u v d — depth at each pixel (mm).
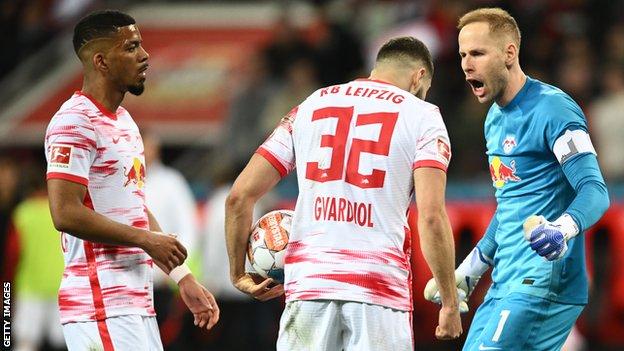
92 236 19906
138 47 20938
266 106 49125
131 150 20922
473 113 45375
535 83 21734
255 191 20734
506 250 21859
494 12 21656
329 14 55312
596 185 20281
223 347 41500
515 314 21344
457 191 41000
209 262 40031
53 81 63406
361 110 20266
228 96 58188
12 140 59531
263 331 41312
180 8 68375
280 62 52750
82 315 20406
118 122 20875
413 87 20906
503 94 21688
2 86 62656
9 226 42906
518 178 21656
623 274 38875
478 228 40312
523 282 21453
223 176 40094
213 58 62281
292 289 20141
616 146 43781
